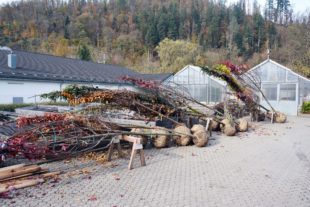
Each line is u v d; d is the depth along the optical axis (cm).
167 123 1034
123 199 468
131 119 956
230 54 5200
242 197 486
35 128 603
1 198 462
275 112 1662
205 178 584
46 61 2323
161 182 555
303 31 4447
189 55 4697
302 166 688
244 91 1575
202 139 887
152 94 993
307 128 1395
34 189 505
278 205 455
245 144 956
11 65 1830
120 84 2508
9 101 1688
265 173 626
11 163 631
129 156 747
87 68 2594
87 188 516
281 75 2191
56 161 683
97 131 692
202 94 2466
